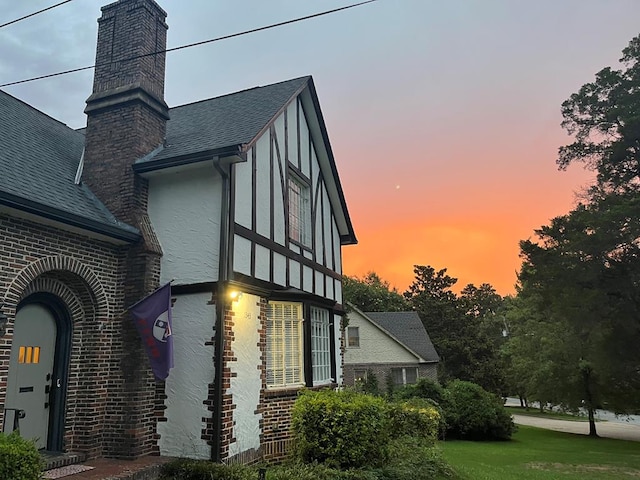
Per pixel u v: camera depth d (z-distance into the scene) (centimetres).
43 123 994
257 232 893
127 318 765
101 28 970
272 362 929
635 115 1675
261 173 938
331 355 1182
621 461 1490
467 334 4100
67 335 732
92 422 714
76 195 793
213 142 847
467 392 2050
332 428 736
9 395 642
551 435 2370
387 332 3084
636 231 1554
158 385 764
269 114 955
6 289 597
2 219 602
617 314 1684
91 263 741
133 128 859
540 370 2612
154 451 741
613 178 1814
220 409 721
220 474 632
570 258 1694
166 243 820
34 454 462
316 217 1230
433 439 1077
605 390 2364
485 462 1366
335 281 1328
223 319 755
